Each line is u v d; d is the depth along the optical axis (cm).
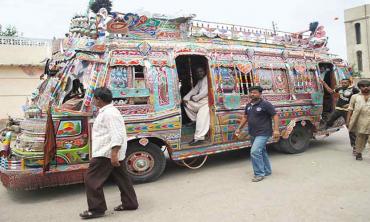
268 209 473
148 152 630
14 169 523
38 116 574
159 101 628
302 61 888
